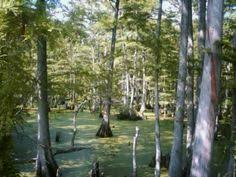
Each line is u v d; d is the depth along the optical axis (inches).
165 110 1758.1
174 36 866.8
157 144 655.8
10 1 360.5
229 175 557.6
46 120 716.0
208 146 460.4
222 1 444.8
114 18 937.5
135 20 763.4
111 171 772.0
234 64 507.8
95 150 963.3
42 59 669.9
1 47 370.6
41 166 697.6
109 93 842.8
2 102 374.0
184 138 1143.6
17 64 393.1
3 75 378.0
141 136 1195.3
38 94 636.7
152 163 809.5
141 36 764.6
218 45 446.9
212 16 447.2
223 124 662.5
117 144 1048.8
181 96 652.1
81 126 1370.6
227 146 588.1
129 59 1445.6
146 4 947.3
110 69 935.0
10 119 373.7
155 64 659.4
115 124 1469.0
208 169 463.5
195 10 970.1
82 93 776.3
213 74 450.3
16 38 399.2
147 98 2140.7
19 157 821.2
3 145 387.2
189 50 778.8
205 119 458.0
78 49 1475.1
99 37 1562.5
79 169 782.5
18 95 413.4
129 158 884.0
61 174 744.3
